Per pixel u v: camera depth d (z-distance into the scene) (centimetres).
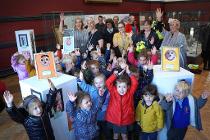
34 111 157
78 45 343
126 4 750
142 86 199
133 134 219
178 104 185
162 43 288
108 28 388
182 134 196
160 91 188
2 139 242
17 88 383
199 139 232
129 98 192
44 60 184
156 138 202
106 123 215
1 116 291
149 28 346
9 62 451
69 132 193
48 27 482
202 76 449
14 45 452
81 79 199
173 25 276
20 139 241
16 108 161
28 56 273
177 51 194
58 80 179
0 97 272
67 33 297
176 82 186
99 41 340
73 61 259
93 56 283
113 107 196
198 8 823
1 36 429
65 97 178
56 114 176
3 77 443
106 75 236
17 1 439
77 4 564
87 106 172
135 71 207
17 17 443
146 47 316
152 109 187
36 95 168
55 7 511
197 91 362
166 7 913
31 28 473
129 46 317
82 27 357
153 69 199
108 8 673
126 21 505
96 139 197
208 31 508
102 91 198
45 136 164
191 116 188
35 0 469
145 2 843
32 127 160
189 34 589
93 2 606
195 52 505
